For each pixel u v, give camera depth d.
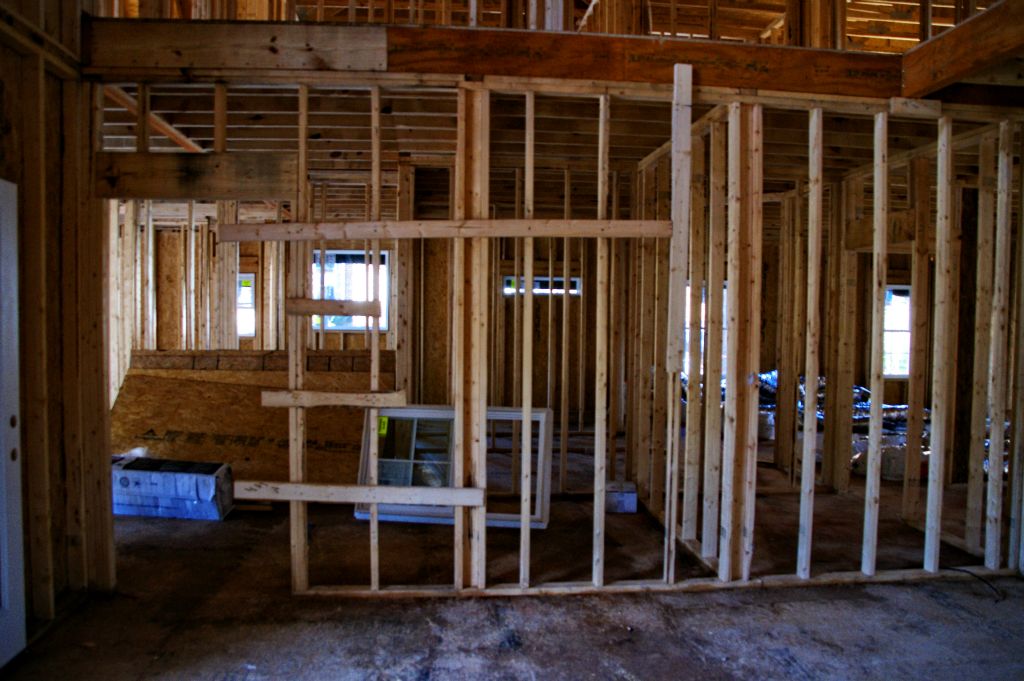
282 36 3.19
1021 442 3.69
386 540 4.09
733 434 3.45
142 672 2.55
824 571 3.67
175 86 3.45
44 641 2.77
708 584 3.43
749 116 3.45
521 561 3.32
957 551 4.09
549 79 3.28
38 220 2.87
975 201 5.65
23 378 2.87
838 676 2.61
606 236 3.28
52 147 3.08
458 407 3.29
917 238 4.54
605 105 3.30
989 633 2.98
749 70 3.40
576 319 9.18
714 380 3.79
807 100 3.45
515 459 5.29
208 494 4.39
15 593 2.62
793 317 5.97
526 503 3.32
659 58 3.34
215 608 3.11
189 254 7.61
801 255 5.75
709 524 3.78
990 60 2.95
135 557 3.74
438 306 9.05
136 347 8.16
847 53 3.48
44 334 2.90
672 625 3.01
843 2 3.64
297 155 3.21
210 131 4.74
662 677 2.58
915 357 4.60
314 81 3.20
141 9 3.27
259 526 4.34
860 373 10.09
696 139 4.19
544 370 9.16
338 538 4.12
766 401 9.37
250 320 9.62
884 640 2.90
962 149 4.75
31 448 2.88
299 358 3.29
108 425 3.25
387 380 5.74
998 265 3.66
